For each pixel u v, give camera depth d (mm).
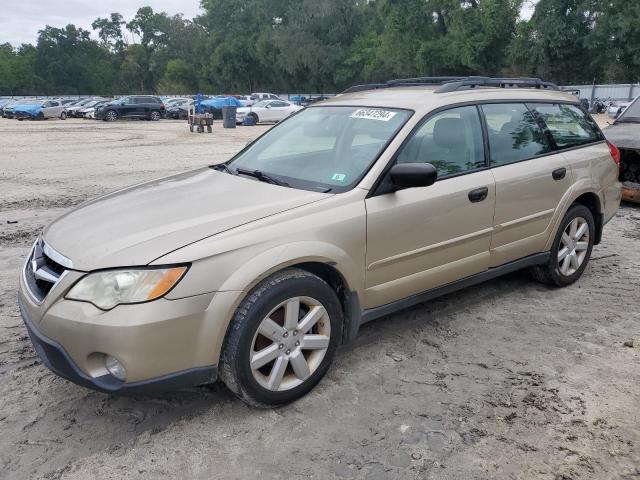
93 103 42969
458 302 4688
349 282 3354
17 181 11047
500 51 50125
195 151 16812
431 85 4574
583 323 4297
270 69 79875
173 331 2744
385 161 3555
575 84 48844
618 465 2730
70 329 2719
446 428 3018
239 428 3021
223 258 2869
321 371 3314
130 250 2818
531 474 2674
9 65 104125
